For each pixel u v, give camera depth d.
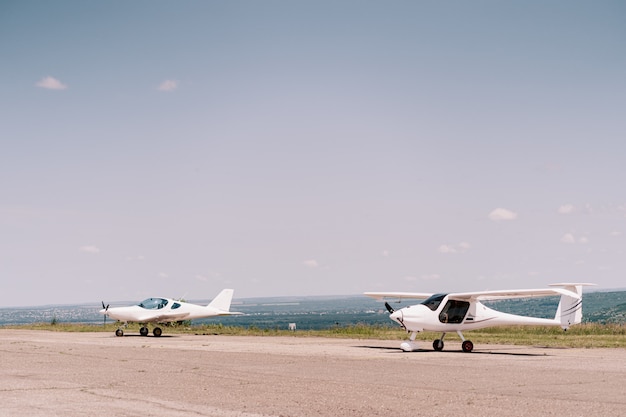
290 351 24.02
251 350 24.41
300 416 10.95
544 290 24.22
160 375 16.27
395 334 35.94
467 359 21.44
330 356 22.02
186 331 39.97
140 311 34.72
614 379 15.87
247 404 12.03
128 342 29.23
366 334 36.19
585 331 37.09
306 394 13.22
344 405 11.96
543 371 17.66
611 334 36.06
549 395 13.23
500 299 26.48
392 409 11.59
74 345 26.89
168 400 12.42
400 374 16.75
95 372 16.92
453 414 11.14
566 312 27.16
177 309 35.62
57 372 16.92
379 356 22.31
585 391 13.80
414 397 12.90
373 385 14.59
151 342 29.31
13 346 26.22
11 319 170.50
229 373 16.77
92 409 11.40
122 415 10.85
